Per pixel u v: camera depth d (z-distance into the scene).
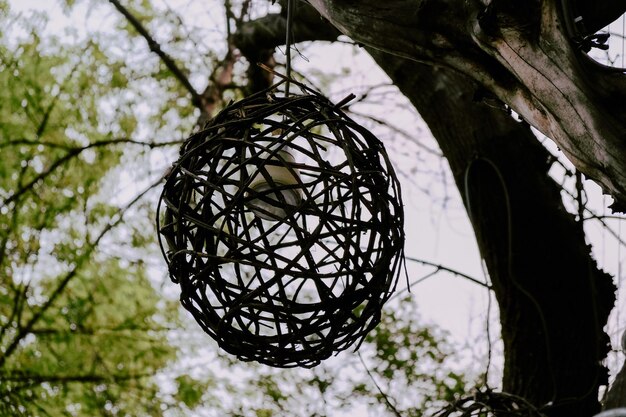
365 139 2.17
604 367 4.13
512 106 2.30
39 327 5.71
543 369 4.11
